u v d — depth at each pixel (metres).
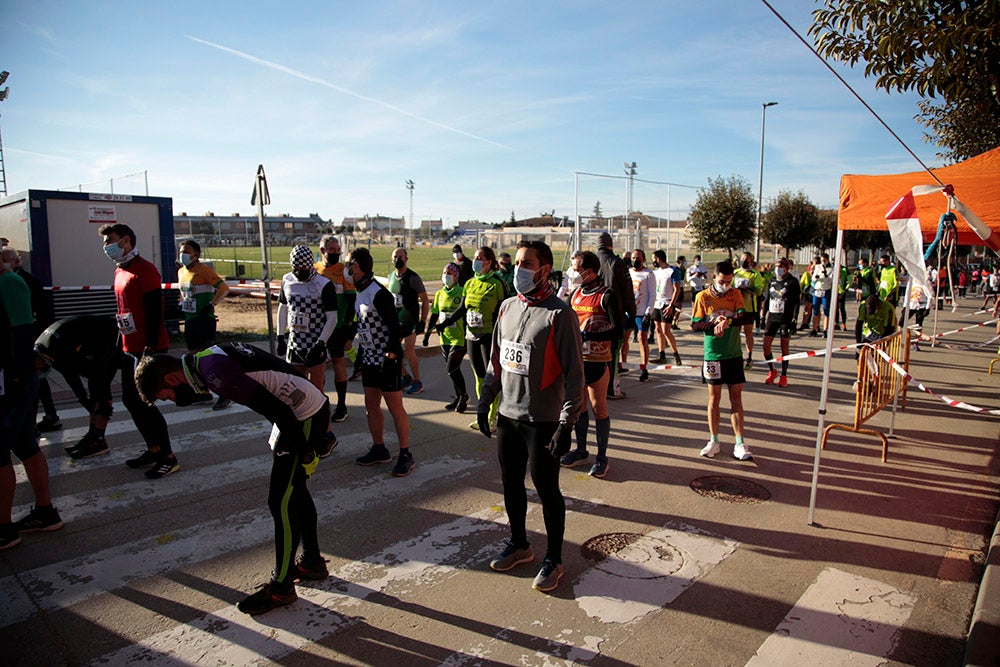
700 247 28.44
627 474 5.67
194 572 3.88
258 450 6.09
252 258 42.66
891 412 8.07
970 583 3.92
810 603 3.64
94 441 5.84
